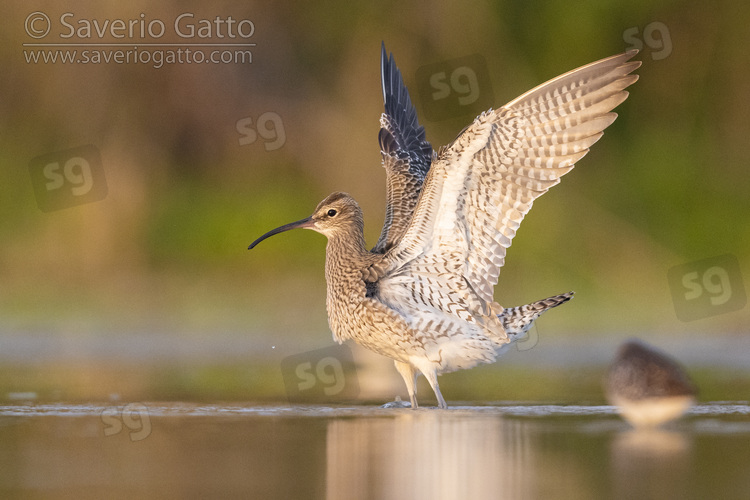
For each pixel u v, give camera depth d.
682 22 21.23
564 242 18.84
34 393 10.69
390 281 10.12
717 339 14.84
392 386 11.90
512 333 10.23
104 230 19.14
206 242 19.48
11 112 19.45
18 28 19.55
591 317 16.67
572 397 10.59
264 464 7.17
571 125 9.00
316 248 19.50
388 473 6.82
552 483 6.48
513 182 9.20
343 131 20.98
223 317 16.92
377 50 21.16
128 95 20.08
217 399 10.41
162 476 6.84
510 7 21.22
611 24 21.34
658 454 7.34
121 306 17.50
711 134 20.97
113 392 10.82
